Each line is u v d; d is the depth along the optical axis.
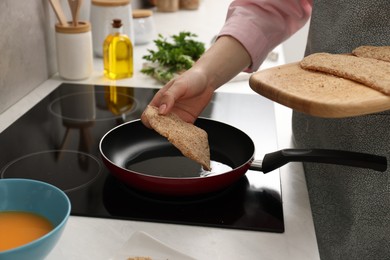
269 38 1.02
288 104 0.63
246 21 0.99
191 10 2.21
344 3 0.89
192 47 1.48
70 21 1.45
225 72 0.97
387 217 0.80
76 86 1.34
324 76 0.70
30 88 1.31
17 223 0.65
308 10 1.08
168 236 0.75
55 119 1.14
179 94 0.87
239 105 1.24
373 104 0.60
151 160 0.95
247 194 0.86
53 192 0.66
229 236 0.76
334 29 0.91
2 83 1.16
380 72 0.69
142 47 1.68
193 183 0.78
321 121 0.94
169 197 0.83
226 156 0.96
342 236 0.86
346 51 0.88
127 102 1.25
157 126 0.83
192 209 0.81
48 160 0.95
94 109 1.21
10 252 0.55
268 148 1.03
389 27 0.82
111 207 0.81
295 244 0.75
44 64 1.38
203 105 0.95
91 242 0.73
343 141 0.86
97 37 1.55
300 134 1.05
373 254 0.83
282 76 0.70
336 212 0.89
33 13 1.28
